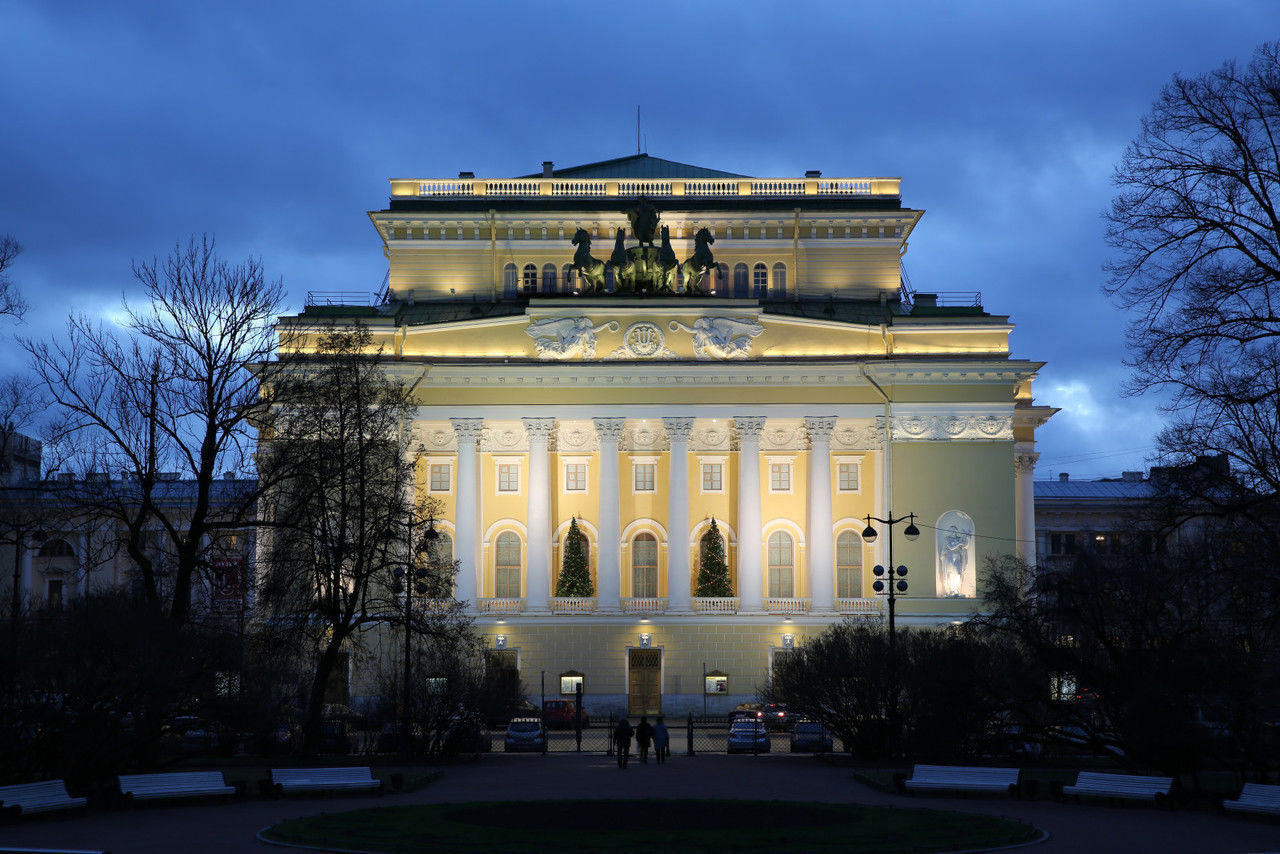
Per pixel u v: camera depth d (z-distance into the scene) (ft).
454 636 191.21
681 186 303.07
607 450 274.98
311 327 261.65
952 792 131.54
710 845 97.35
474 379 275.18
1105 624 144.87
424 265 299.58
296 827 105.19
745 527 273.95
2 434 188.24
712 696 269.23
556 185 303.27
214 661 133.49
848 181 303.68
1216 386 143.33
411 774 147.23
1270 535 142.82
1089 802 126.11
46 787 114.73
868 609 269.44
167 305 171.83
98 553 177.58
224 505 183.21
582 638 271.28
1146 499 173.06
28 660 121.70
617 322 276.82
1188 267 143.43
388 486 192.13
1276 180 140.26
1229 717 135.03
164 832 104.42
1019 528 300.20
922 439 271.90
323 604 184.03
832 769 162.30
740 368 273.54
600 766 166.91
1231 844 99.91
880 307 296.51
